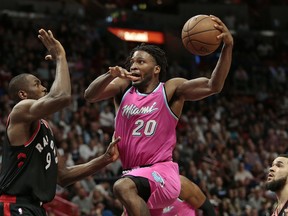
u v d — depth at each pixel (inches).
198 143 673.6
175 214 253.3
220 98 899.4
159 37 1002.7
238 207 558.9
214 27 198.4
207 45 199.0
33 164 191.5
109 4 1064.8
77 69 810.8
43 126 197.8
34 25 858.1
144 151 207.6
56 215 469.4
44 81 719.7
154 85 213.8
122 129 212.2
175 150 574.2
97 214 465.1
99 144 584.1
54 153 199.3
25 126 189.9
